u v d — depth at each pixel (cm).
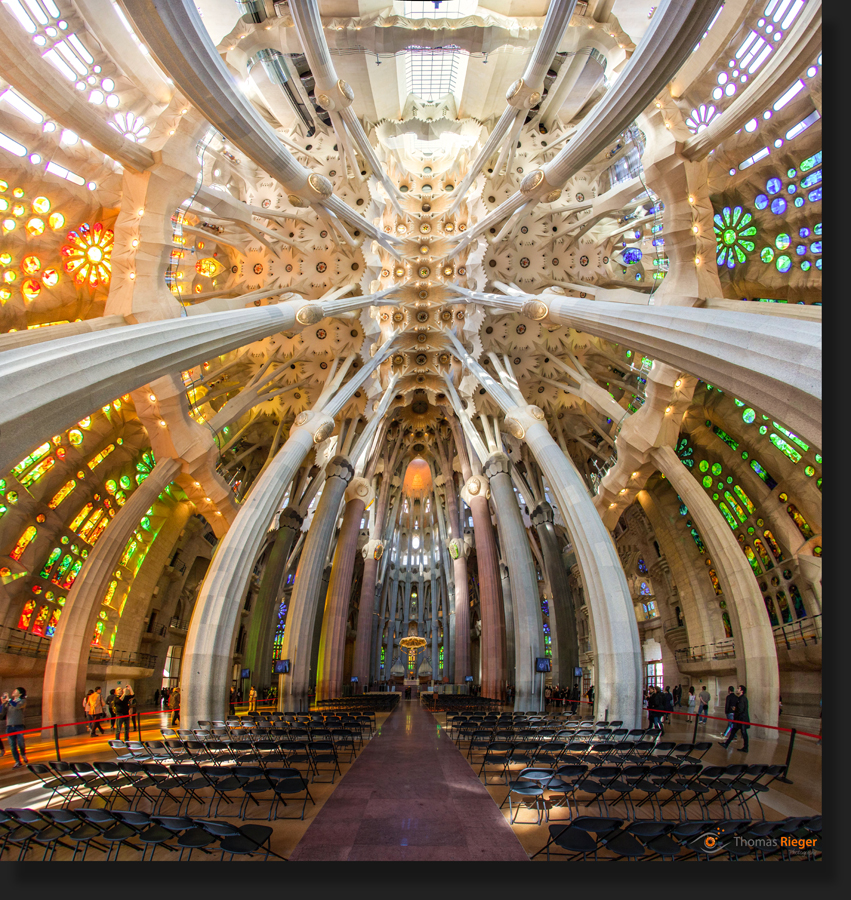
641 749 836
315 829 577
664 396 1900
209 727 1220
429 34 1764
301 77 2166
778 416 896
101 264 1828
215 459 2055
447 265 2570
